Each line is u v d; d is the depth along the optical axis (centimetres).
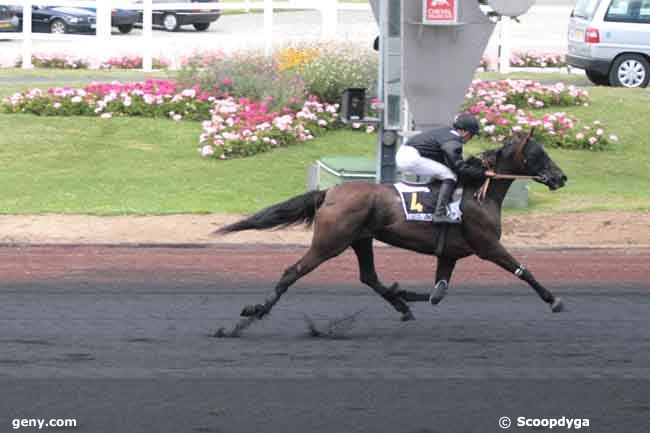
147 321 1145
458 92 1627
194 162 1995
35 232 1588
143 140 2114
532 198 1853
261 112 2125
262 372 971
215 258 1466
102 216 1680
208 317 1166
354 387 932
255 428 823
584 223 1686
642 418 862
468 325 1152
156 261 1444
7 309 1185
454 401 898
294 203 1098
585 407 888
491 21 1606
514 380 959
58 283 1315
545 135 2133
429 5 1579
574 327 1146
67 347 1041
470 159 1100
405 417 855
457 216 1077
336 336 1101
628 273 1412
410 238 1087
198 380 945
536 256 1515
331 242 1073
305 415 855
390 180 1556
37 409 862
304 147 2080
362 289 1316
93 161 1997
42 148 2055
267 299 1080
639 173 2034
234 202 1773
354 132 2186
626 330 1135
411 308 1223
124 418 843
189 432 813
